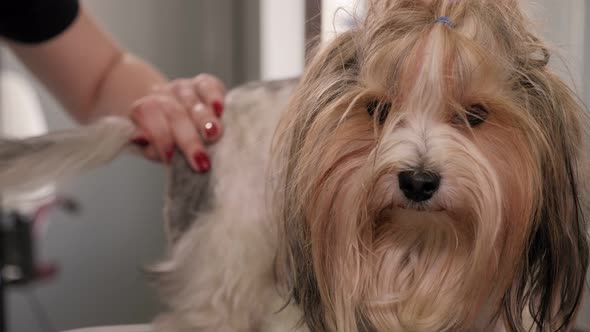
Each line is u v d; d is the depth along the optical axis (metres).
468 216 1.23
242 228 1.39
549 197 1.24
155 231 3.68
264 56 3.04
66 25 1.80
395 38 1.17
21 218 3.04
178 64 3.66
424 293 1.34
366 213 1.25
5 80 3.03
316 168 1.25
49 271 3.23
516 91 1.19
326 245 1.30
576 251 1.29
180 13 3.63
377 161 1.19
